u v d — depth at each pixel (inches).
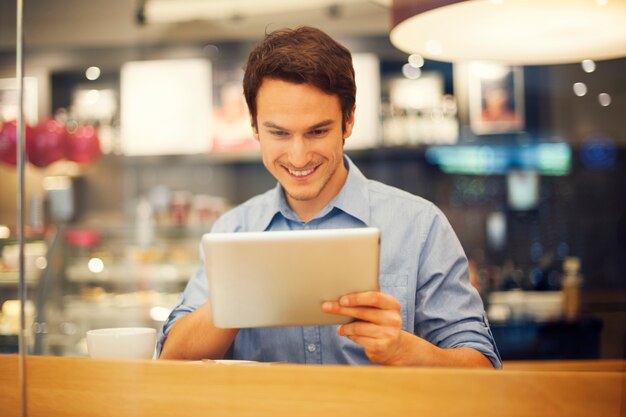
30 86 201.5
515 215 208.5
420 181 210.5
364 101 194.4
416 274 71.9
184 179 217.8
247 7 191.9
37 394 59.7
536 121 197.5
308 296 55.9
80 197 217.6
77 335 158.2
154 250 178.2
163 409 55.0
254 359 72.4
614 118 197.0
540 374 49.5
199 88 201.6
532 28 83.0
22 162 69.1
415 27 81.9
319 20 192.5
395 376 50.9
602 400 49.1
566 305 184.7
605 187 206.4
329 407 51.7
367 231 54.7
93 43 202.1
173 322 74.9
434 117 196.7
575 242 207.3
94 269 165.5
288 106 62.8
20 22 70.1
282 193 74.3
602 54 92.9
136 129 203.6
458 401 50.1
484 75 195.6
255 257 55.2
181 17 193.0
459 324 69.8
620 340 192.7
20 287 65.6
